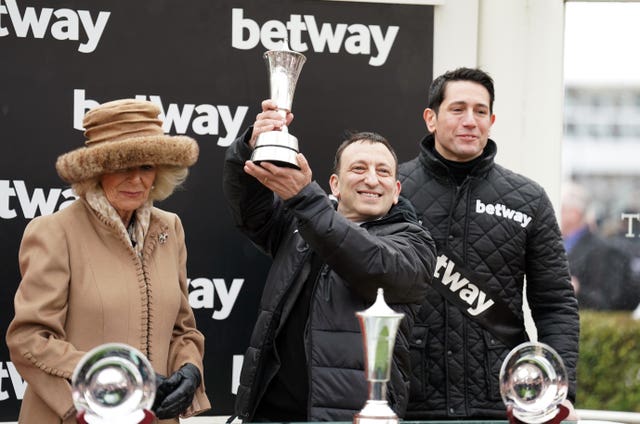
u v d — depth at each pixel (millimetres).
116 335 3203
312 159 4355
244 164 3447
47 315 3121
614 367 4719
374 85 4402
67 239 3219
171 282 3389
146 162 3164
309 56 4355
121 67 4207
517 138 4594
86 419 2211
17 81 4129
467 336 3805
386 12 4406
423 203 3885
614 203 4695
